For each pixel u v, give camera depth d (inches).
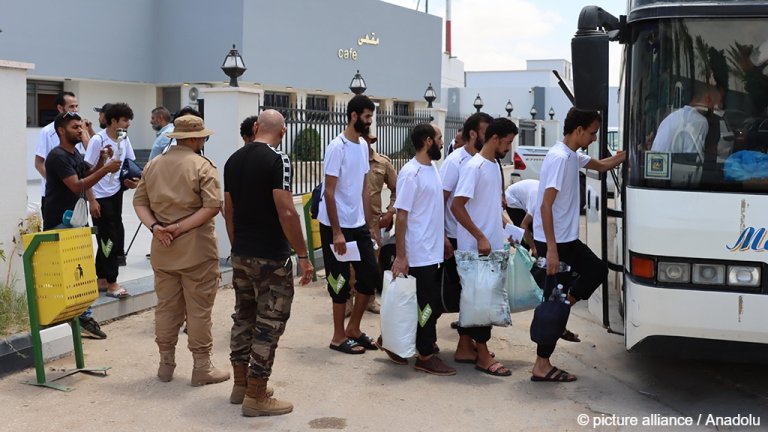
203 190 208.5
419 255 225.8
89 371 223.0
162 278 213.9
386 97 1173.7
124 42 908.0
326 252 250.4
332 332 275.9
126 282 307.9
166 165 210.8
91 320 255.4
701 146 184.9
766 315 179.0
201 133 214.7
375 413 198.5
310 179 403.2
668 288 184.7
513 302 238.7
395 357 237.8
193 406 200.7
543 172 224.5
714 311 181.9
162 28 938.7
